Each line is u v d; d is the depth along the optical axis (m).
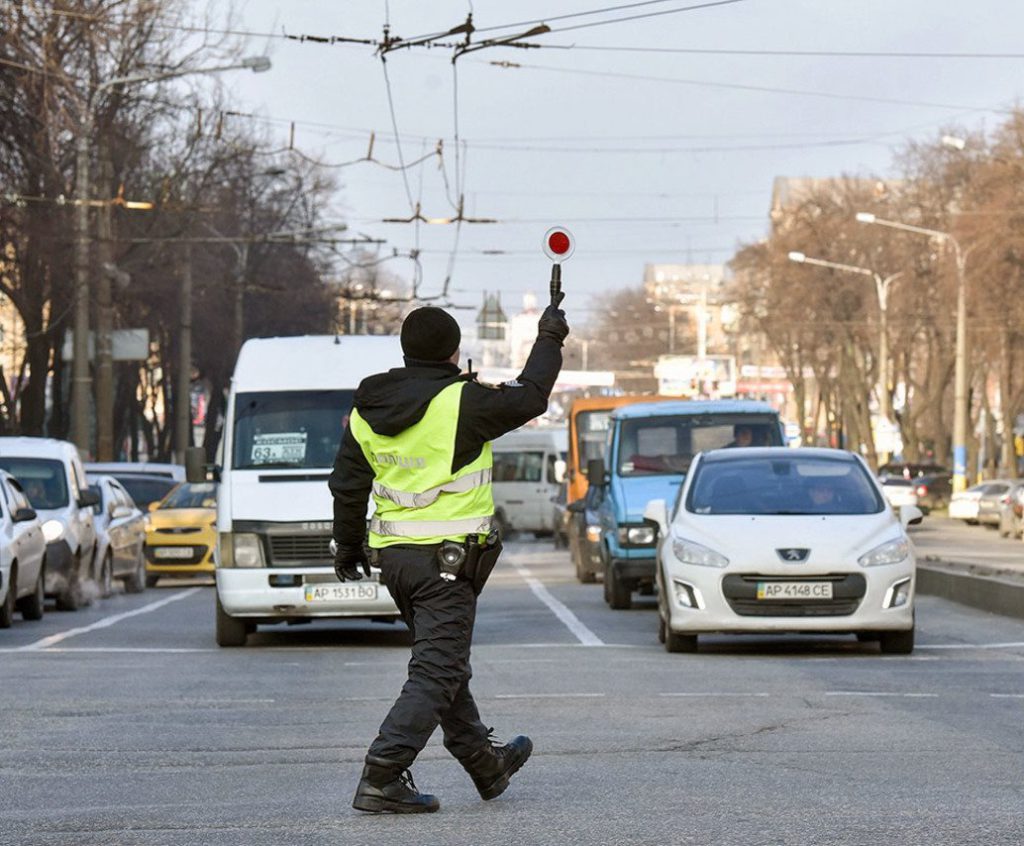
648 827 19.06
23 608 59.91
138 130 128.75
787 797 21.22
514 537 172.00
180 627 56.41
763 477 45.94
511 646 45.88
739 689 34.34
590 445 103.12
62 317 135.75
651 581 67.12
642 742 26.52
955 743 26.33
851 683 35.50
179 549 88.31
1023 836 18.44
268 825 19.52
